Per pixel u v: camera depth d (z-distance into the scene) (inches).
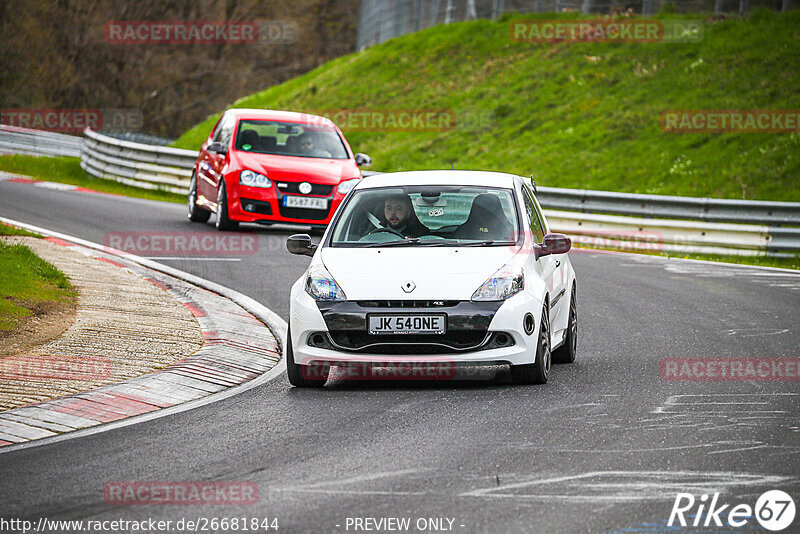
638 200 2901.1
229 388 1178.0
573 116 4431.6
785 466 824.3
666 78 4483.3
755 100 4020.7
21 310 1434.5
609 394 1115.3
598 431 945.5
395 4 6850.4
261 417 1023.0
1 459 868.6
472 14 6072.8
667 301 1836.9
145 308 1567.4
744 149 3688.5
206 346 1349.7
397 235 1252.5
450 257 1189.7
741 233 2721.5
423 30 6043.3
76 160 4522.6
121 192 3531.0
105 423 997.2
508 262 1184.8
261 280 1929.1
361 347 1139.9
